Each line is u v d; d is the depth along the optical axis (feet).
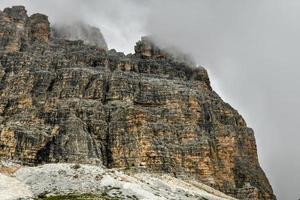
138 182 591.78
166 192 576.61
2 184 513.04
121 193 520.01
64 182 547.08
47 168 590.14
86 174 571.69
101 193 517.96
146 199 502.38
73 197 489.67
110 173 598.34
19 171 586.45
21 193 499.92
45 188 529.04
